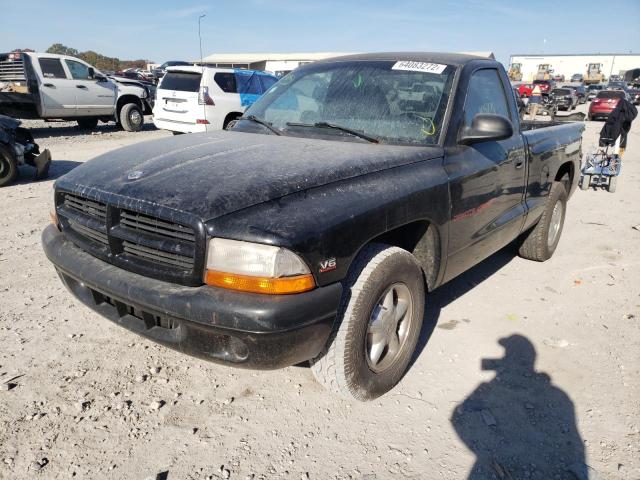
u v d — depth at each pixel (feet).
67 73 44.37
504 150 11.50
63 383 9.02
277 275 6.51
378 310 8.41
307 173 7.59
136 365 9.67
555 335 11.37
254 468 7.30
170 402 8.66
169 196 7.13
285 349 6.79
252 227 6.56
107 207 7.60
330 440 7.91
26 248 15.97
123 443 7.68
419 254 9.68
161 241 7.11
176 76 38.50
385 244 8.46
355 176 7.95
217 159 8.24
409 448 7.80
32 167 30.71
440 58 11.19
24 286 13.02
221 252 6.61
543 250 15.58
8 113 41.88
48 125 53.72
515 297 13.39
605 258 16.57
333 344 7.69
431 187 8.86
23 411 8.25
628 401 9.02
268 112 11.53
